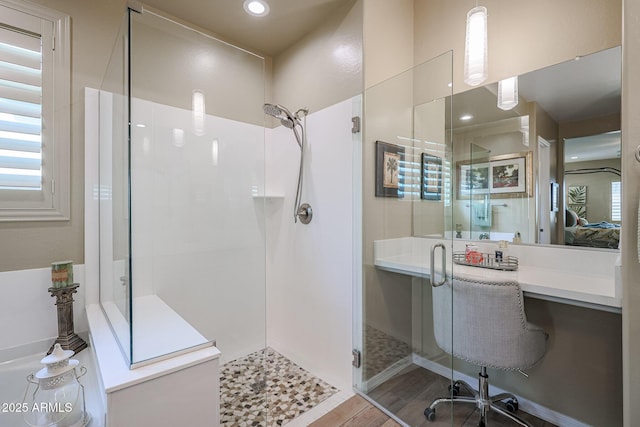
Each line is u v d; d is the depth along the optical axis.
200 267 2.01
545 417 1.62
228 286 2.15
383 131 1.84
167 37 1.78
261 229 2.33
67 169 1.70
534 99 1.65
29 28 1.59
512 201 1.75
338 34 2.05
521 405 1.70
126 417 1.04
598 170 1.48
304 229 2.35
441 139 1.65
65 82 1.69
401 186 1.79
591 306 1.21
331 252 2.14
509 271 1.65
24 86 1.58
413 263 1.74
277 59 2.64
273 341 2.67
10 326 1.54
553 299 1.31
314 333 2.26
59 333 1.58
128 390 1.05
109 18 1.84
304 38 2.36
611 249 1.45
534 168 1.67
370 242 1.91
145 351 1.25
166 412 1.13
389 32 2.02
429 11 2.11
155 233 1.78
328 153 2.15
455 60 1.97
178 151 1.88
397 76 1.84
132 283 1.56
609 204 1.45
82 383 1.35
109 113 1.69
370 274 1.91
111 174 1.66
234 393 1.83
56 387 1.14
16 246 1.57
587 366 1.50
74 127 1.73
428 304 1.67
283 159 2.56
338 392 1.92
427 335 1.67
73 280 1.69
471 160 1.91
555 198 1.60
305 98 2.34
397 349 1.79
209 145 2.06
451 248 1.56
